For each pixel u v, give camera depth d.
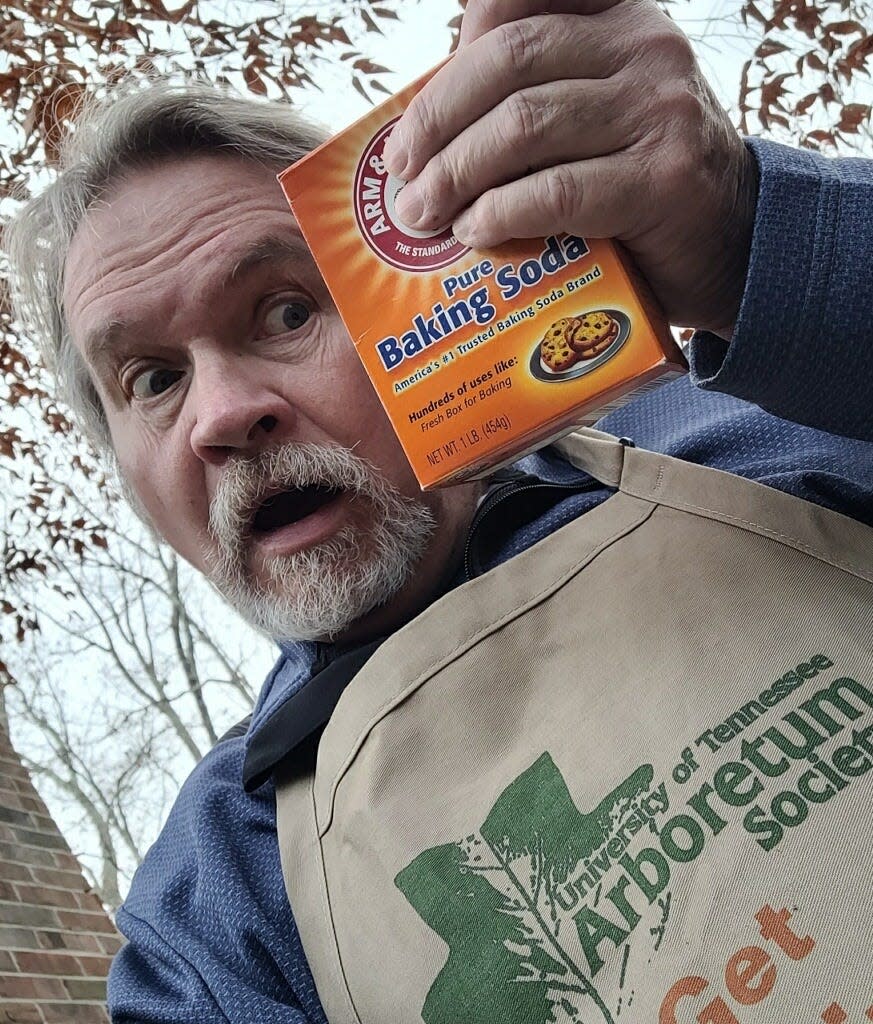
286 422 0.73
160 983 0.72
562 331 0.56
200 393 0.73
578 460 0.73
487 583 0.62
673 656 0.53
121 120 0.80
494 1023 0.48
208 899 0.72
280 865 0.72
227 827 0.77
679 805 0.48
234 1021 0.63
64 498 3.79
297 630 0.77
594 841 0.50
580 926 0.48
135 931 0.77
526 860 0.51
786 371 0.52
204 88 0.84
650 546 0.60
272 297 0.75
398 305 0.59
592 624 0.58
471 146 0.53
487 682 0.58
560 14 0.52
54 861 2.60
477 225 0.54
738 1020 0.43
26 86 2.31
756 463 0.71
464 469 0.58
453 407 0.58
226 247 0.73
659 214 0.52
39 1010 2.16
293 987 0.66
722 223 0.53
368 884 0.56
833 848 0.45
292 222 0.75
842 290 0.50
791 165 0.53
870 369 0.51
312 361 0.74
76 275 0.80
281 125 0.81
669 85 0.51
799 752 0.48
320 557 0.74
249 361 0.75
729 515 0.59
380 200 0.60
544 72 0.52
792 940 0.44
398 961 0.53
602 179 0.51
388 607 0.79
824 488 0.65
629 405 0.88
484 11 0.54
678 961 0.45
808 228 0.51
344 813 0.59
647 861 0.48
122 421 0.83
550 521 0.72
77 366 1.00
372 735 0.59
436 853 0.54
